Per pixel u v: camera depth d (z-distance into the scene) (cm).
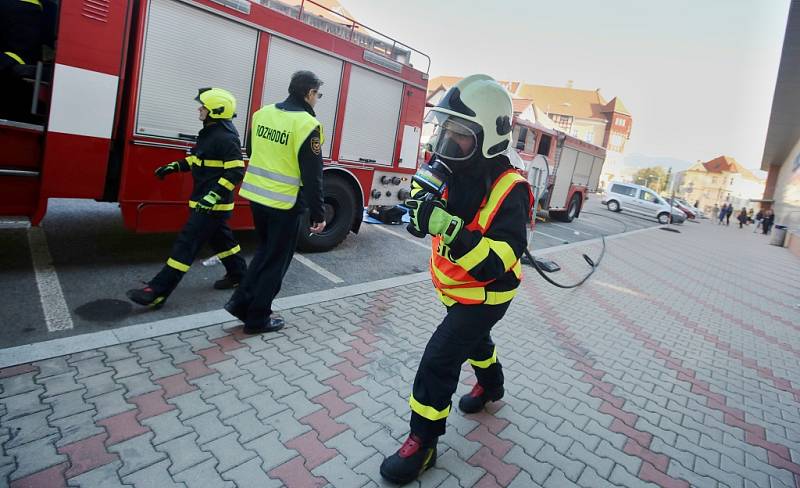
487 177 212
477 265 195
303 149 327
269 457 235
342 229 650
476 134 200
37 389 259
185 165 391
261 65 514
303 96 347
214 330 359
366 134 659
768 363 496
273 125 334
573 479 255
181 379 289
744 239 2347
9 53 392
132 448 227
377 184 696
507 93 211
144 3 418
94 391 265
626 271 906
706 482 271
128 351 311
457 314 227
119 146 438
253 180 340
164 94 446
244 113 512
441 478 240
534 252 926
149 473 213
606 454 283
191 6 449
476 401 302
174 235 594
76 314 354
